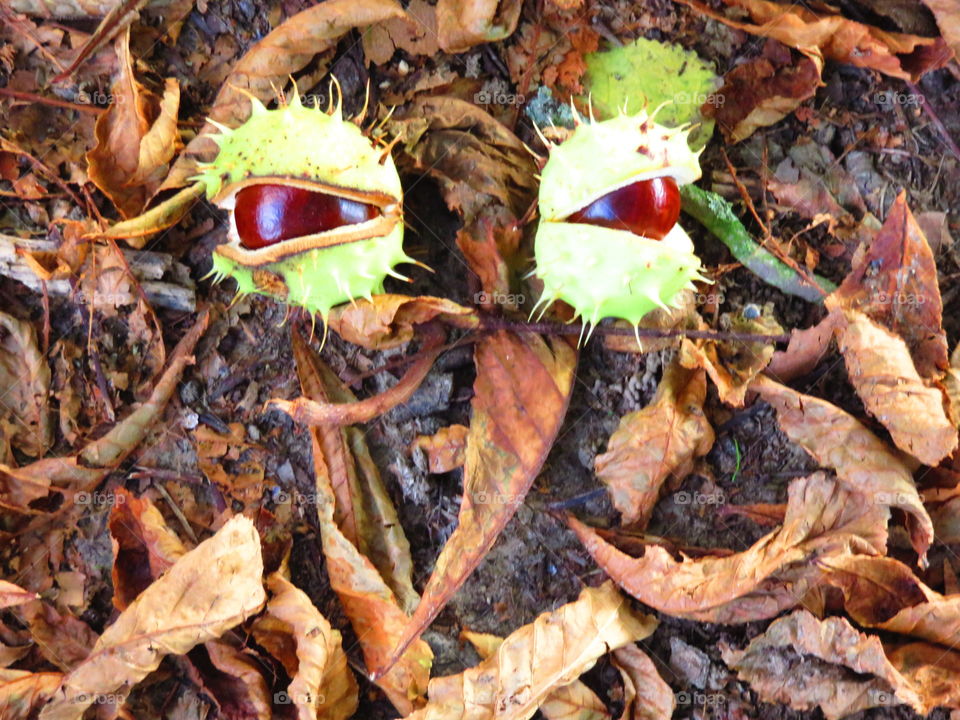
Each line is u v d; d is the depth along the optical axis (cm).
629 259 33
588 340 38
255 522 37
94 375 38
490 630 37
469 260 37
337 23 37
